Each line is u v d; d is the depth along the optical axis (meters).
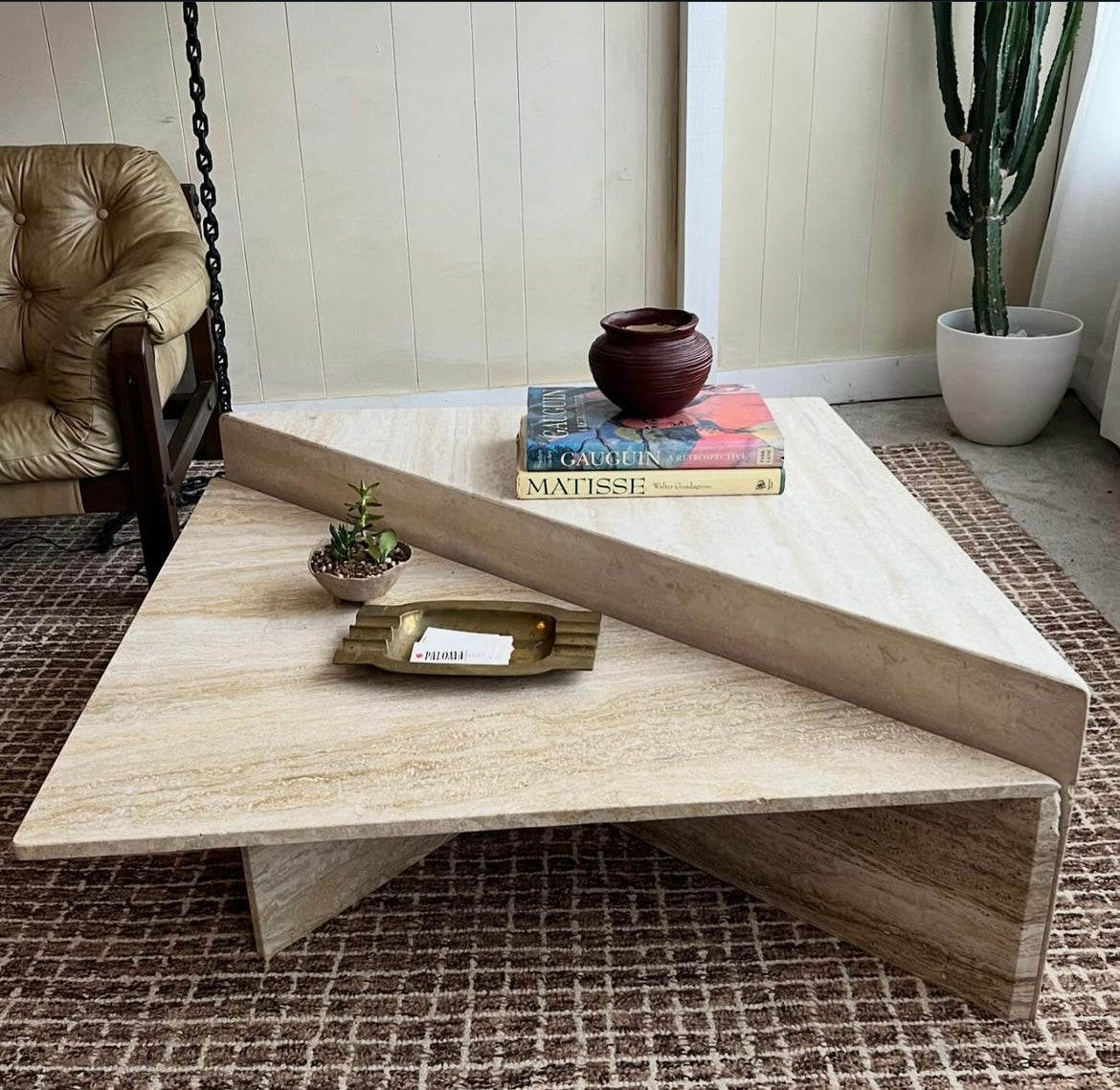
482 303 3.12
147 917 1.46
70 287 2.51
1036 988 1.28
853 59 2.98
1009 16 2.62
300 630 1.48
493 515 1.59
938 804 1.27
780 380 3.27
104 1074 1.24
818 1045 1.27
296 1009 1.32
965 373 2.85
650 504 1.58
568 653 1.39
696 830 1.51
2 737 1.82
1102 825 1.60
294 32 2.81
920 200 3.15
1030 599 2.20
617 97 2.98
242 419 1.89
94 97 2.81
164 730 1.29
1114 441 2.77
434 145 2.96
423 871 1.53
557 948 1.40
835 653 1.33
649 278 3.18
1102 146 2.85
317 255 3.01
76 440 2.09
